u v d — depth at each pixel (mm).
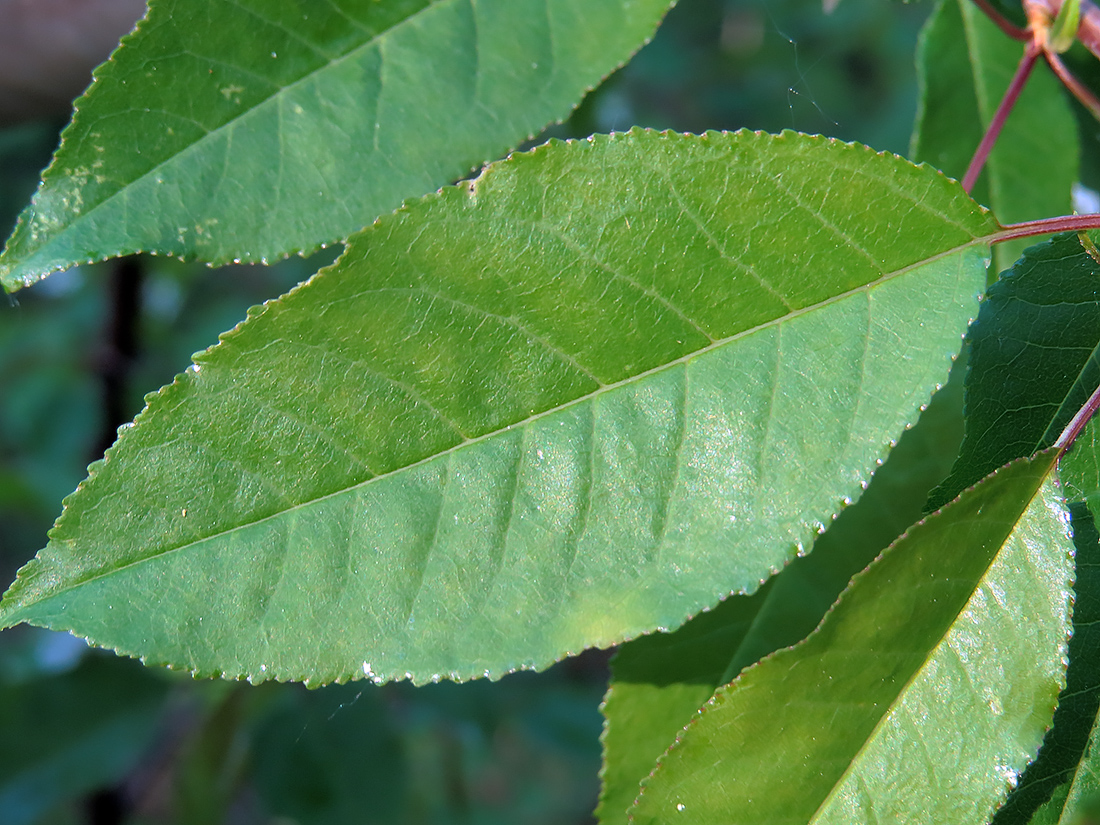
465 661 184
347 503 186
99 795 364
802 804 187
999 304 197
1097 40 222
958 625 187
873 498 216
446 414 188
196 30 200
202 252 198
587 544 187
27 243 194
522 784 730
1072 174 249
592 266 189
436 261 188
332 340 187
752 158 189
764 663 186
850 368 188
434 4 208
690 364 189
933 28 249
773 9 629
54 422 534
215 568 184
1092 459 192
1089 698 193
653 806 187
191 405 185
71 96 266
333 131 203
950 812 185
